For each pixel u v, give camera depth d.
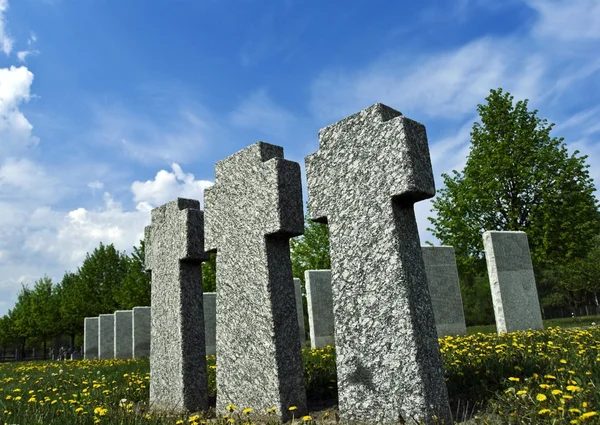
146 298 31.61
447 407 3.72
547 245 20.52
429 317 3.91
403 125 3.99
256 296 5.09
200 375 6.13
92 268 39.44
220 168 5.82
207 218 5.90
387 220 3.99
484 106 23.81
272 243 5.15
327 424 4.15
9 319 48.41
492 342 7.68
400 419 3.60
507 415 3.48
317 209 4.58
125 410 5.02
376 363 3.90
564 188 21.44
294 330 5.04
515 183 21.91
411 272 3.92
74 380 8.80
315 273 14.41
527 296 11.80
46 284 49.06
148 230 7.21
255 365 4.97
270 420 4.69
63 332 41.12
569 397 3.30
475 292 40.12
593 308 45.59
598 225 21.27
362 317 4.05
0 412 5.31
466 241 22.77
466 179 23.36
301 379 4.93
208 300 15.45
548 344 6.23
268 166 5.16
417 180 3.91
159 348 6.48
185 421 4.75
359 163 4.28
